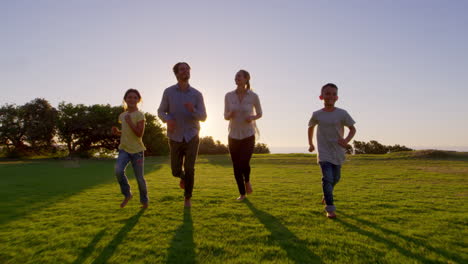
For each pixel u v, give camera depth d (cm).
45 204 403
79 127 3073
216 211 346
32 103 3359
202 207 371
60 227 285
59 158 3180
